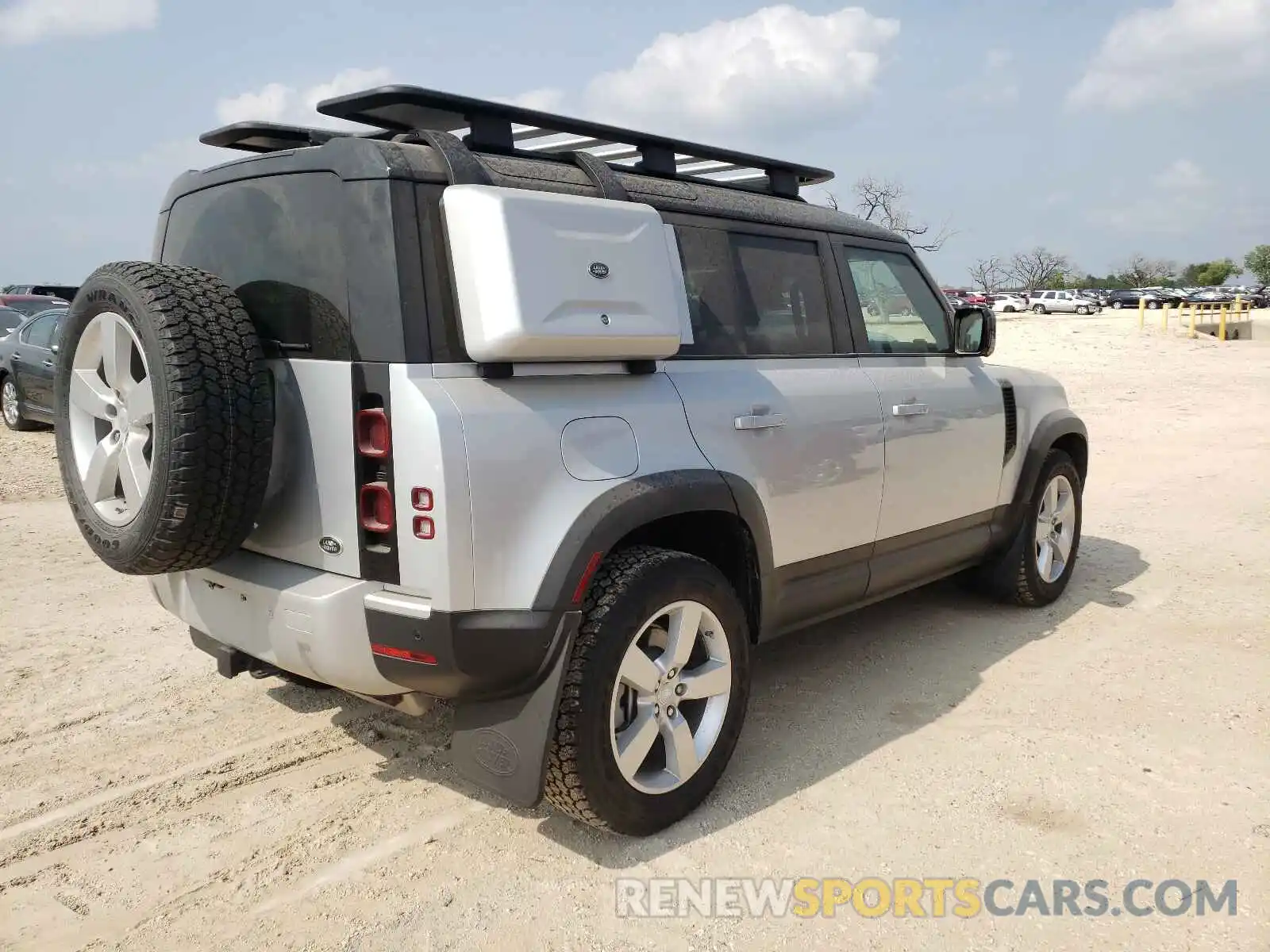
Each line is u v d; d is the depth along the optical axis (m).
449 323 2.79
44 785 3.48
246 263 3.14
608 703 2.94
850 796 3.40
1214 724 3.94
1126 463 10.48
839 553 4.05
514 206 2.76
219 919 2.75
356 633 2.84
